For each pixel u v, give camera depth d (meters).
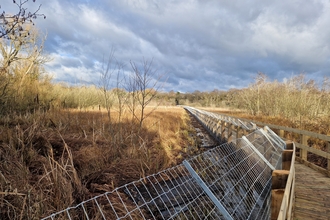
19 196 3.09
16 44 9.79
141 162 5.25
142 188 4.65
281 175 2.70
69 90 16.45
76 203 3.51
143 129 9.02
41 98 11.88
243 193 3.50
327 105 14.51
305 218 3.62
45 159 4.64
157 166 5.43
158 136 8.60
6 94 9.27
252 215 3.36
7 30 4.13
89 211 3.39
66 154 5.27
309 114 14.43
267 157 5.40
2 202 2.93
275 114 17.84
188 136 11.12
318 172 6.15
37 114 8.58
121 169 5.21
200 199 3.81
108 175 4.82
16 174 3.79
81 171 4.72
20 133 5.43
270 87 21.20
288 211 2.48
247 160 4.20
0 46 9.77
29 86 11.54
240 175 3.71
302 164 7.11
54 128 7.18
